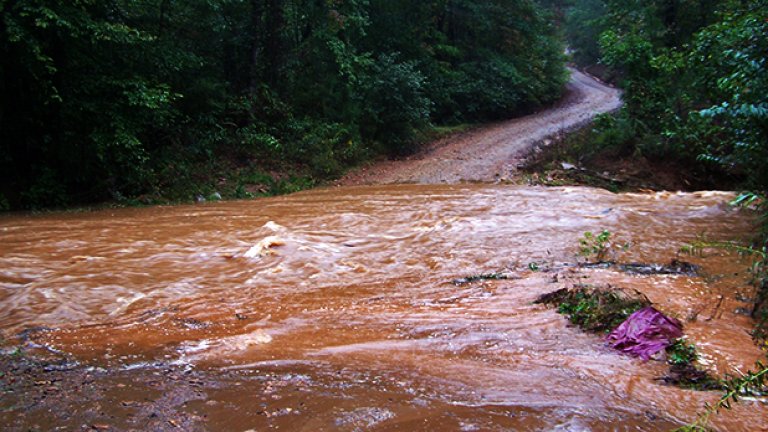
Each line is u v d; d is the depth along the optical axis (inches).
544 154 701.3
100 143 455.8
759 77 253.6
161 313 184.1
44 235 310.2
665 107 673.0
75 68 471.8
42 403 108.4
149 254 262.8
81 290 206.8
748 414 101.0
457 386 116.3
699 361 129.3
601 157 677.3
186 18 631.2
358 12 772.0
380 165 725.3
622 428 95.1
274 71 725.9
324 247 277.1
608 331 155.0
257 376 123.5
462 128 955.3
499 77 1069.8
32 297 197.8
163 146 565.3
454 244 289.1
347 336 156.3
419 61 950.4
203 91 614.9
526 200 426.6
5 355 143.2
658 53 758.5
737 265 230.8
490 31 1135.6
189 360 136.9
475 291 208.5
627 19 846.5
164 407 105.7
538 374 123.6
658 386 116.3
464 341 149.9
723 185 589.0
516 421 98.0
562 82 1338.6
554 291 195.5
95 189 489.7
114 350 145.9
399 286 219.3
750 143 274.7
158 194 508.4
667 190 600.7
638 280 207.5
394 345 147.1
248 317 178.9
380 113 781.3
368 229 327.9
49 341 155.0
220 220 361.1
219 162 595.2
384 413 101.5
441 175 632.4
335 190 553.9
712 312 168.4
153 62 541.3
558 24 1676.9
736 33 303.3
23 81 457.1
